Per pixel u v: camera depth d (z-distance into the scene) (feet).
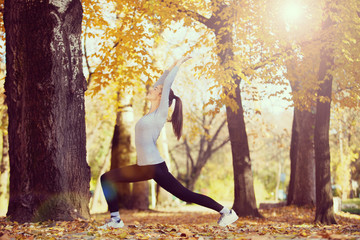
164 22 40.27
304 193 54.90
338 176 101.60
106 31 41.55
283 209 53.42
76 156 21.31
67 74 21.21
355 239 11.39
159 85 15.70
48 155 20.27
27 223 19.12
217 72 35.12
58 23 20.77
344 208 66.80
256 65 38.93
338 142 95.71
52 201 20.10
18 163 20.67
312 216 44.80
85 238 14.08
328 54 37.32
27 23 20.65
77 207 20.81
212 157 143.64
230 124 44.16
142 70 40.88
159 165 14.60
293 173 58.44
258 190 116.98
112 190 16.01
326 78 37.19
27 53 20.66
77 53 21.91
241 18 38.04
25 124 20.58
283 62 39.91
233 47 37.76
